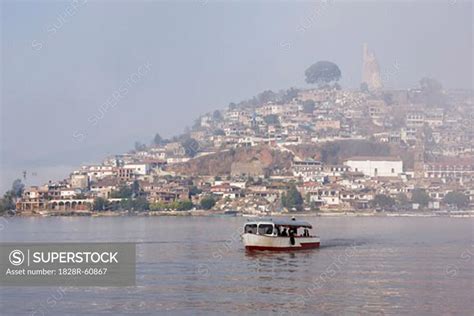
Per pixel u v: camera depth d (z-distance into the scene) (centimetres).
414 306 13375
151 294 14575
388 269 18100
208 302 13725
